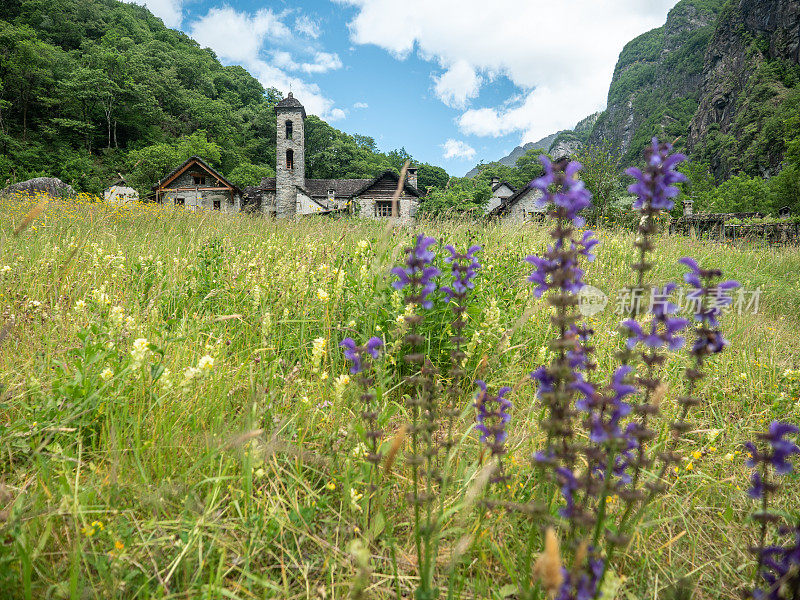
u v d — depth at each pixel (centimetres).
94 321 286
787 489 233
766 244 1246
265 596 155
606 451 154
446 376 311
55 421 199
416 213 834
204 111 7962
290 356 314
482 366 283
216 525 169
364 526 185
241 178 6325
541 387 147
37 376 234
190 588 153
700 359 154
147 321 314
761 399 331
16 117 6181
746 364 378
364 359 207
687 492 232
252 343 317
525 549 180
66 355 253
